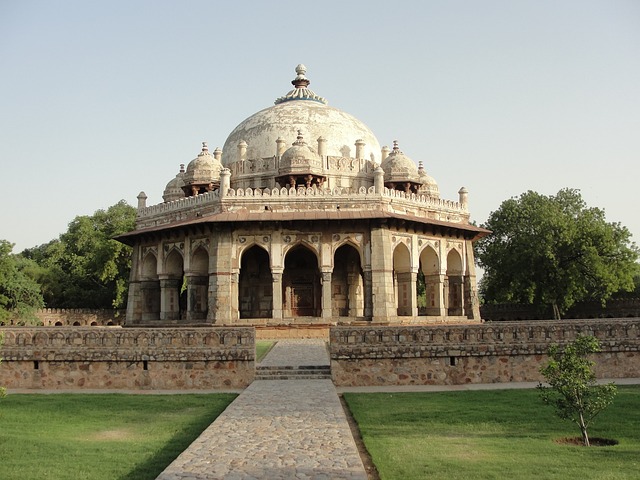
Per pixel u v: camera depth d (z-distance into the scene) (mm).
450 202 32062
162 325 28719
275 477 6527
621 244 39406
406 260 28875
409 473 7270
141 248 32031
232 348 15312
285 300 30812
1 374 15633
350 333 15406
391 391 14297
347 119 34906
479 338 15594
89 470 7633
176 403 12953
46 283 47688
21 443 9133
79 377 15516
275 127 33375
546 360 15648
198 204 29219
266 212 27703
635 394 13203
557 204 40344
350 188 31000
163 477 6543
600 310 41875
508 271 38844
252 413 10297
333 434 8602
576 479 6996
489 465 7617
